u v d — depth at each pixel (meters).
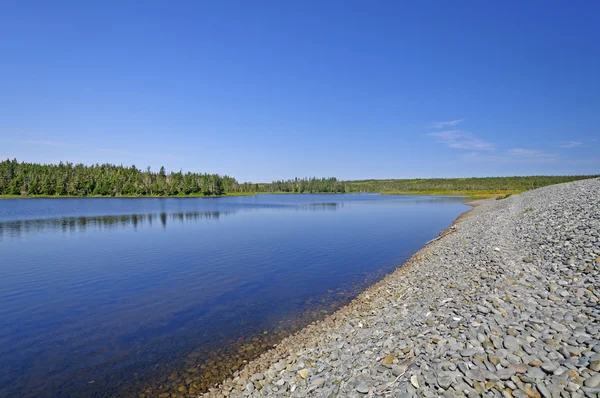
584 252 12.69
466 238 25.56
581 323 7.70
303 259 26.39
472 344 7.36
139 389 9.52
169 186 167.00
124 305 16.45
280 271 22.77
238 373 10.20
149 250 30.62
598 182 32.09
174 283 20.16
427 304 11.93
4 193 131.88
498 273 13.24
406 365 7.39
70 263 25.48
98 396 9.22
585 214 18.61
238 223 52.72
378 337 10.09
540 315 8.41
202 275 21.91
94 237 38.75
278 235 39.44
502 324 8.09
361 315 13.76
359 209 81.56
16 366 10.81
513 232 21.56
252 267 23.98
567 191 32.62
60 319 14.72
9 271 23.11
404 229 43.81
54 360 11.19
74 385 9.73
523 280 11.48
